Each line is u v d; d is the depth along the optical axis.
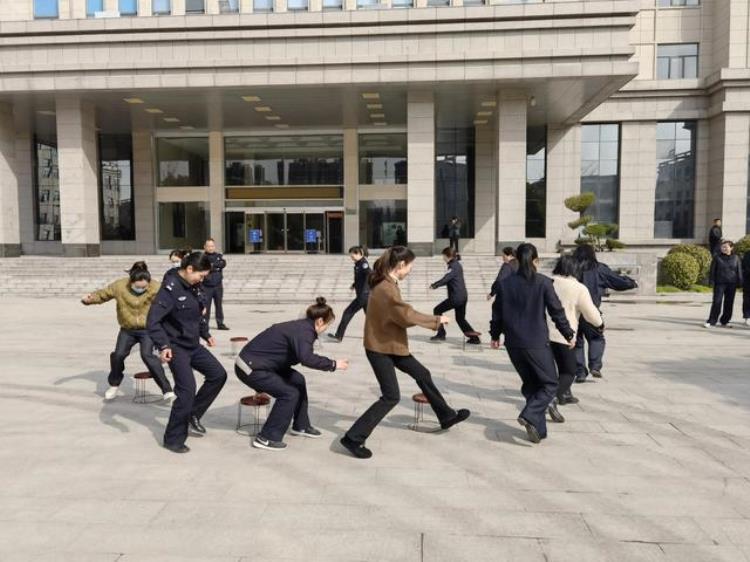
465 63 21.38
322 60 21.64
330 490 4.45
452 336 11.91
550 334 6.43
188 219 31.12
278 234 30.77
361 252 11.09
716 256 13.08
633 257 19.33
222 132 30.59
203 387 5.75
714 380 8.03
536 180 29.41
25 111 26.36
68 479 4.67
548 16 21.14
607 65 20.73
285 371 5.60
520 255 5.50
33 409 6.68
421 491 4.44
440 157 30.17
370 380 8.07
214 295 12.64
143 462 5.04
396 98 24.09
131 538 3.71
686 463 5.02
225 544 3.63
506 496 4.34
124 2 24.86
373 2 23.97
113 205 31.66
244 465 4.98
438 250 30.33
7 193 24.95
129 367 8.91
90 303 7.00
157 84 22.20
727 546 3.62
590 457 5.16
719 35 27.44
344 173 30.11
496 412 6.55
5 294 20.19
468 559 3.46
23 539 3.70
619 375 8.34
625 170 28.80
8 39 22.62
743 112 26.59
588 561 3.44
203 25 22.06
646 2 28.36
